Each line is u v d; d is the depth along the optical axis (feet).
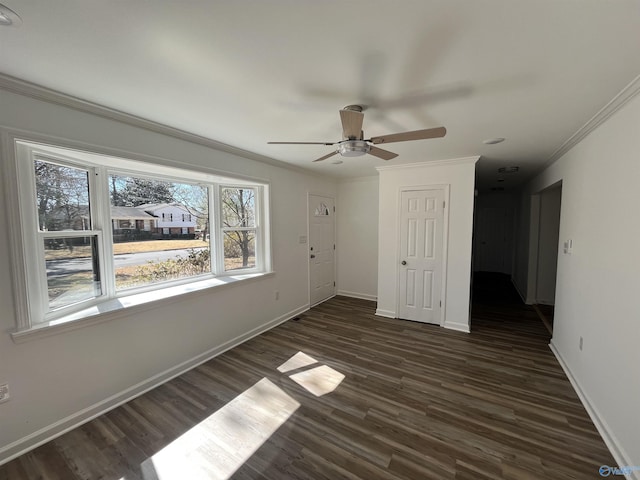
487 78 5.17
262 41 4.20
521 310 14.93
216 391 7.93
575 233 8.59
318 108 6.60
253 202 12.32
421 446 5.92
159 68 4.97
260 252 12.48
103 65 4.88
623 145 5.86
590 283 7.34
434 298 12.89
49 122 5.95
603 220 6.69
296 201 14.08
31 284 6.13
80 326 6.61
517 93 5.74
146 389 8.00
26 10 3.51
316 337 11.62
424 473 5.29
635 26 3.71
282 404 7.33
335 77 5.21
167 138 8.26
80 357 6.67
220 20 3.75
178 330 8.87
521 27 3.80
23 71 5.07
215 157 9.76
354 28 3.88
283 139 9.13
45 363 6.11
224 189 11.39
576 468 5.38
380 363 9.41
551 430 6.34
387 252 13.87
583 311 7.73
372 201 16.55
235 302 10.88
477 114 6.86
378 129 8.01
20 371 5.77
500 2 3.38
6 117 5.41
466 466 5.43
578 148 8.50
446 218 12.25
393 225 13.58
